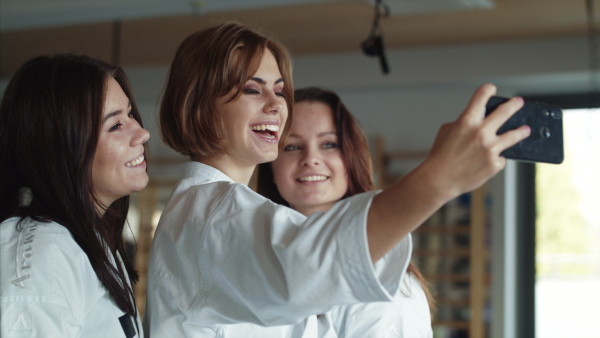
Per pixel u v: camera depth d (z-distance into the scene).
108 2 3.64
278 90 1.55
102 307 1.36
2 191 1.36
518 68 5.01
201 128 1.45
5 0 3.79
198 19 4.40
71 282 1.27
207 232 1.16
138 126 1.43
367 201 0.97
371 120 5.63
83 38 4.88
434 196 0.90
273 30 4.72
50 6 3.74
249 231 1.10
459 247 5.41
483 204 5.34
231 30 1.48
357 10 4.22
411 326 1.81
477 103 0.88
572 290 9.09
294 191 1.94
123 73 1.46
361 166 1.98
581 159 5.52
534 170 5.42
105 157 1.37
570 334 7.36
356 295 0.97
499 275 5.30
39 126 1.32
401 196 0.93
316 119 1.93
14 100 1.35
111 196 1.43
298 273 0.98
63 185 1.33
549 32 4.74
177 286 1.28
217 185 1.26
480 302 5.25
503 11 4.28
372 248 0.96
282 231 1.04
